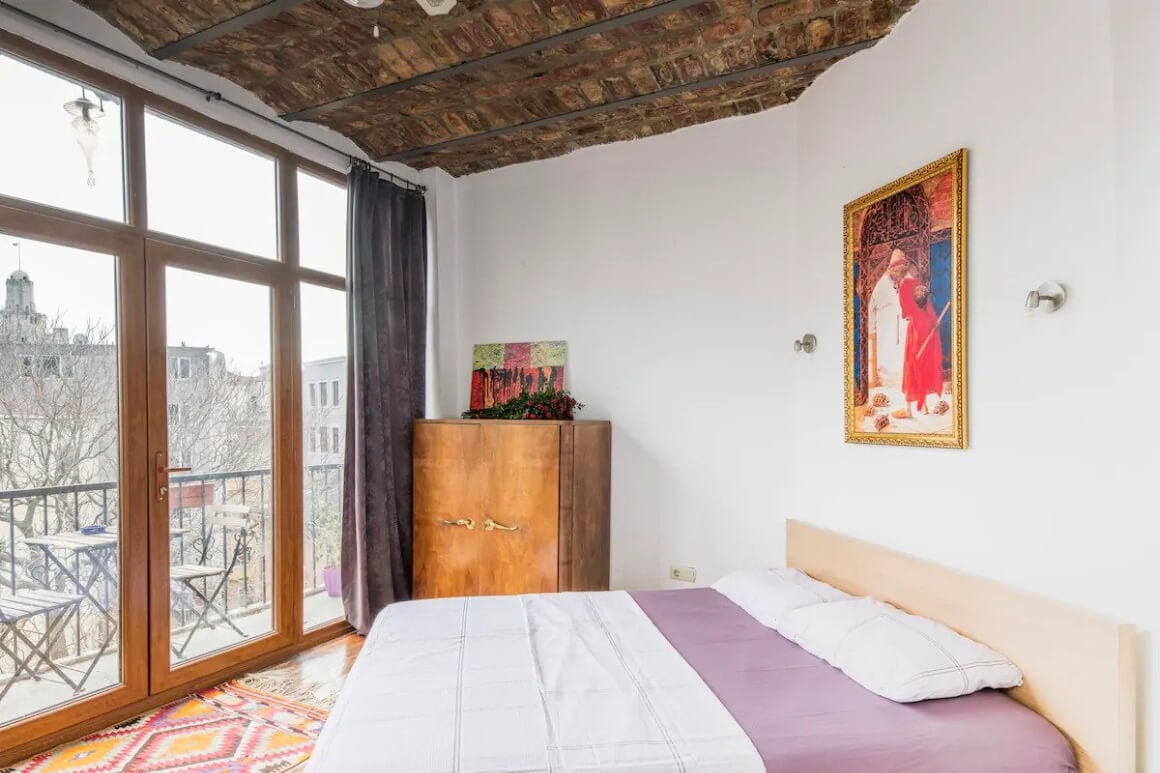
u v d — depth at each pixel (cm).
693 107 315
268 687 274
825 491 280
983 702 163
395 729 144
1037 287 177
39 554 223
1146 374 146
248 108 290
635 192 351
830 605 211
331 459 341
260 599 299
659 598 252
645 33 246
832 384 276
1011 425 185
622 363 353
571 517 309
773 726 149
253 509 296
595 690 165
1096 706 149
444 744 138
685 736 143
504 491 320
